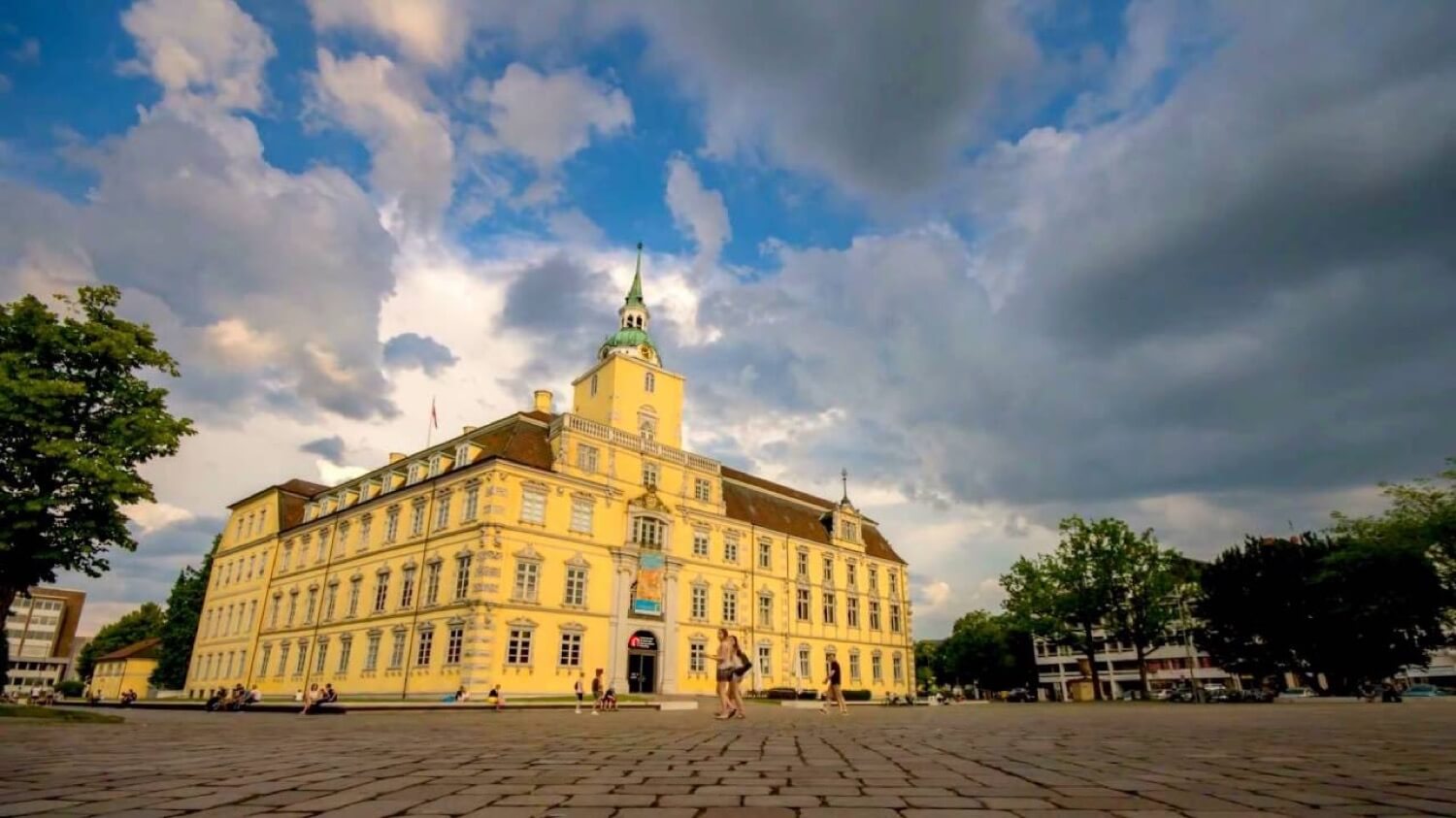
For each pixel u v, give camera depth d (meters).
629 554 50.69
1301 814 4.93
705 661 53.81
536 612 44.97
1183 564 64.06
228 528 74.31
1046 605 61.94
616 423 54.62
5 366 24.95
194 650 70.88
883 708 37.03
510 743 11.45
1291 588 56.44
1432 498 45.59
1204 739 11.97
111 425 26.27
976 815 4.93
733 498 63.28
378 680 47.94
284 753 9.80
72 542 25.27
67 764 8.42
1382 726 15.53
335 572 56.44
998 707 40.81
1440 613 48.38
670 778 6.88
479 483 46.28
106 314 27.84
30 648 160.88
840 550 69.38
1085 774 7.21
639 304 63.78
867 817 4.86
